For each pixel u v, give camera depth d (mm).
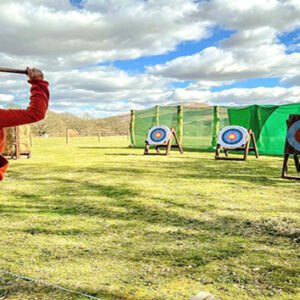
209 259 2713
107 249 2928
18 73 1508
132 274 2434
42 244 3047
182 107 15172
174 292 2170
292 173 7668
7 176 7141
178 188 5773
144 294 2139
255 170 8141
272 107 12305
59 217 3965
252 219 3883
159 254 2820
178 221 3807
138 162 9820
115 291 2178
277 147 12219
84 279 2352
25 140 10953
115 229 3500
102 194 5273
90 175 7281
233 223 3730
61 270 2496
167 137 12109
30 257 2742
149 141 12273
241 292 2172
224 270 2506
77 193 5355
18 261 2658
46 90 1511
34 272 2459
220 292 2170
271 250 2912
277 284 2287
